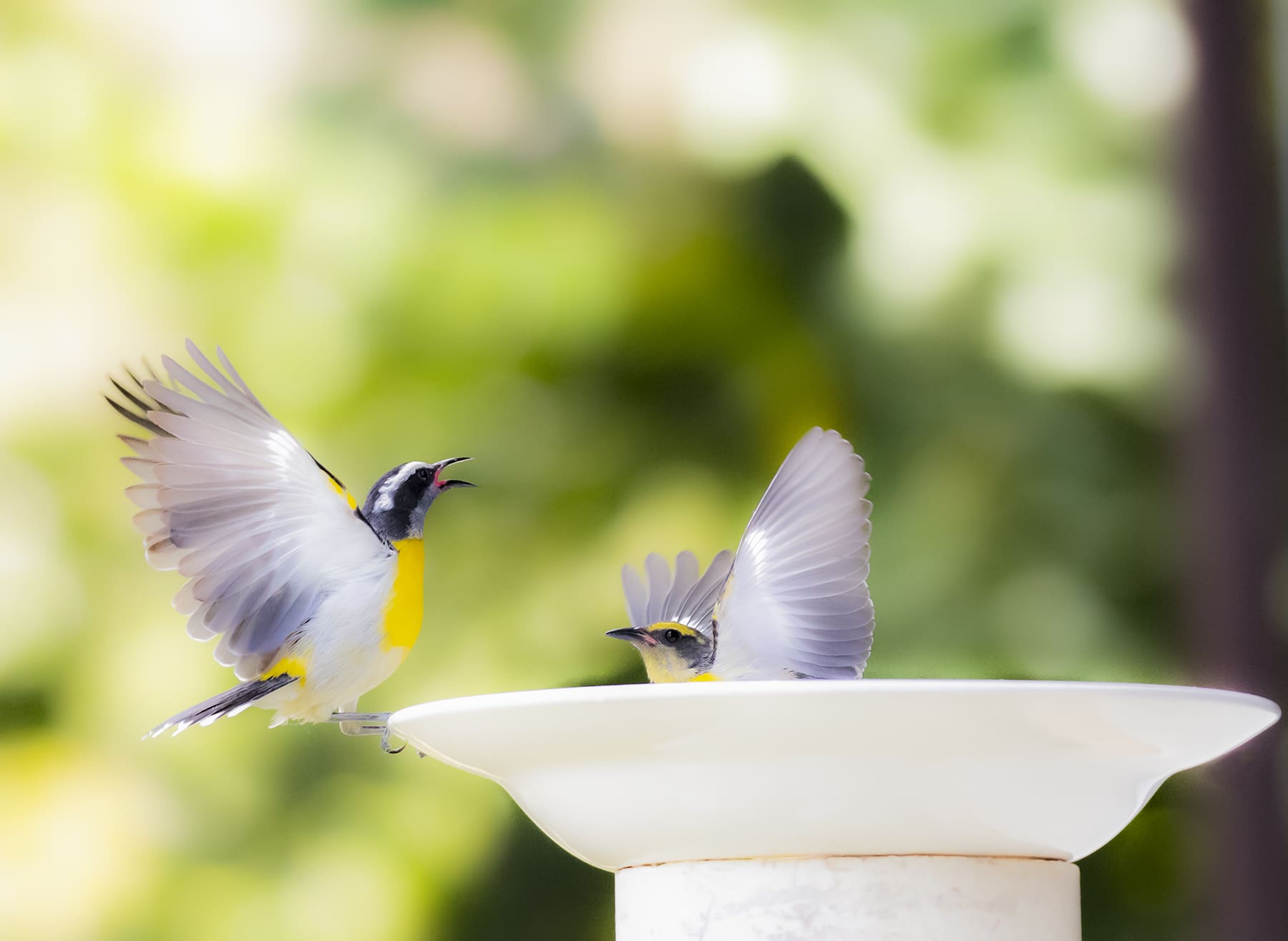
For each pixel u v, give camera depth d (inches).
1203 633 414.0
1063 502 448.1
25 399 454.9
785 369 466.3
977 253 462.3
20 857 420.5
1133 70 465.7
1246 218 415.5
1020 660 440.1
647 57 478.6
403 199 475.2
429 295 468.8
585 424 464.4
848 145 469.4
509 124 479.5
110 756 429.7
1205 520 416.8
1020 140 467.8
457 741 132.5
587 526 458.9
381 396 462.9
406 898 423.5
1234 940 377.7
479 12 487.5
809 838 129.5
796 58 473.7
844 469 179.6
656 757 125.0
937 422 458.3
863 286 465.1
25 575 438.6
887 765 123.0
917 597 446.9
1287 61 419.2
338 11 487.2
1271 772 382.3
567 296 469.4
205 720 182.5
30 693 433.1
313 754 430.0
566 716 123.0
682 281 470.6
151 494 177.3
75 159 473.1
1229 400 415.2
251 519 183.2
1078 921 142.1
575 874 430.9
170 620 441.4
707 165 472.7
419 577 197.8
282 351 462.9
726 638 181.0
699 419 467.5
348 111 481.1
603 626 447.8
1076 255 457.7
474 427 460.4
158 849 422.9
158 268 468.4
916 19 477.7
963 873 133.1
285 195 474.6
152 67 481.1
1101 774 128.9
